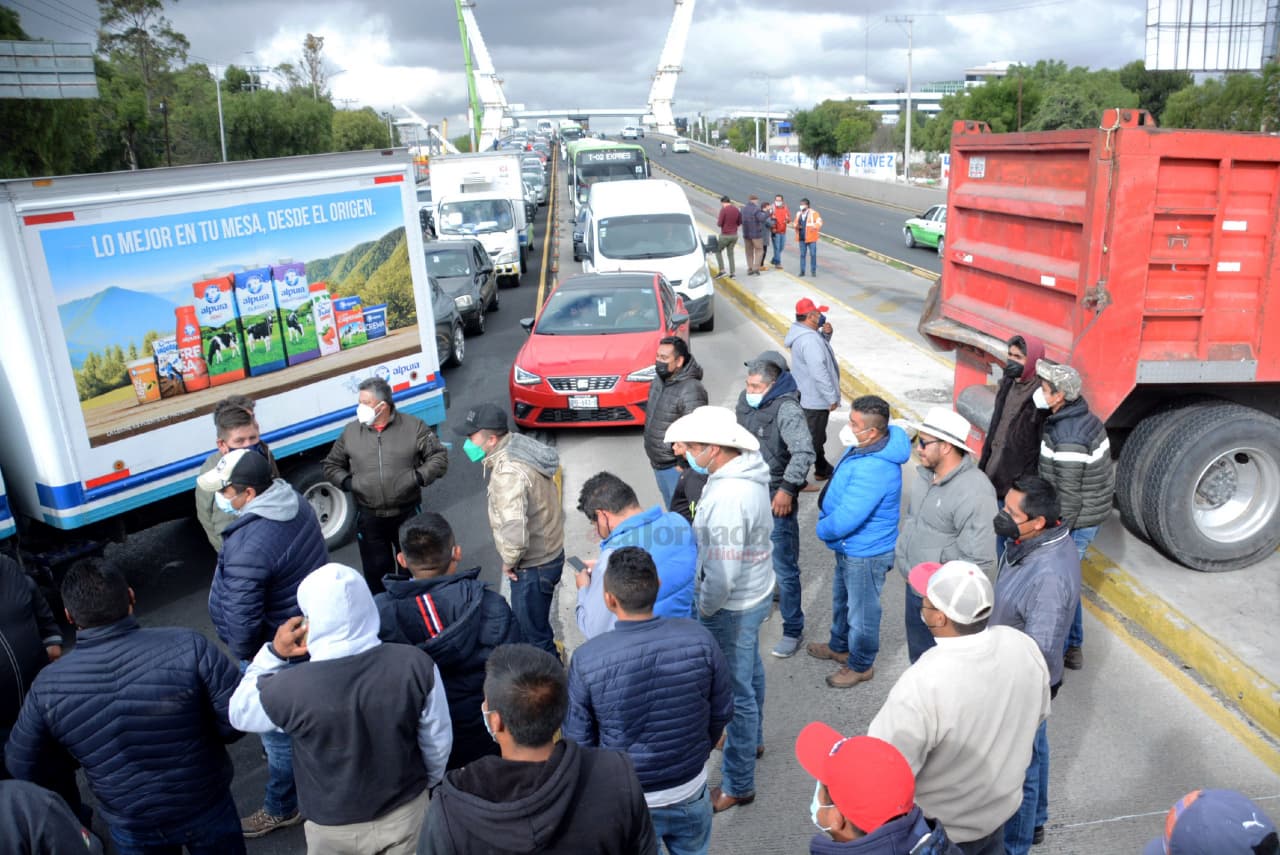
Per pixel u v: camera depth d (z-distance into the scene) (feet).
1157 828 13.14
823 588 20.97
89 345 18.10
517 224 79.15
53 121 94.89
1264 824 6.55
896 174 244.63
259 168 20.94
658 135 497.46
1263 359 18.15
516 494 15.55
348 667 9.50
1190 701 16.02
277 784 13.64
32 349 17.21
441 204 72.38
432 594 11.37
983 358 24.22
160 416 19.47
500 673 7.80
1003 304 22.34
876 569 15.96
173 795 10.51
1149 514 19.24
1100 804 13.65
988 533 13.47
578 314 35.73
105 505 18.67
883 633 18.78
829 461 29.04
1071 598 11.85
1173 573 19.71
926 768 9.34
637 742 10.05
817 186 178.60
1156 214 17.29
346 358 23.62
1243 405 20.17
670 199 53.98
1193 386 20.17
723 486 13.14
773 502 17.48
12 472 18.38
